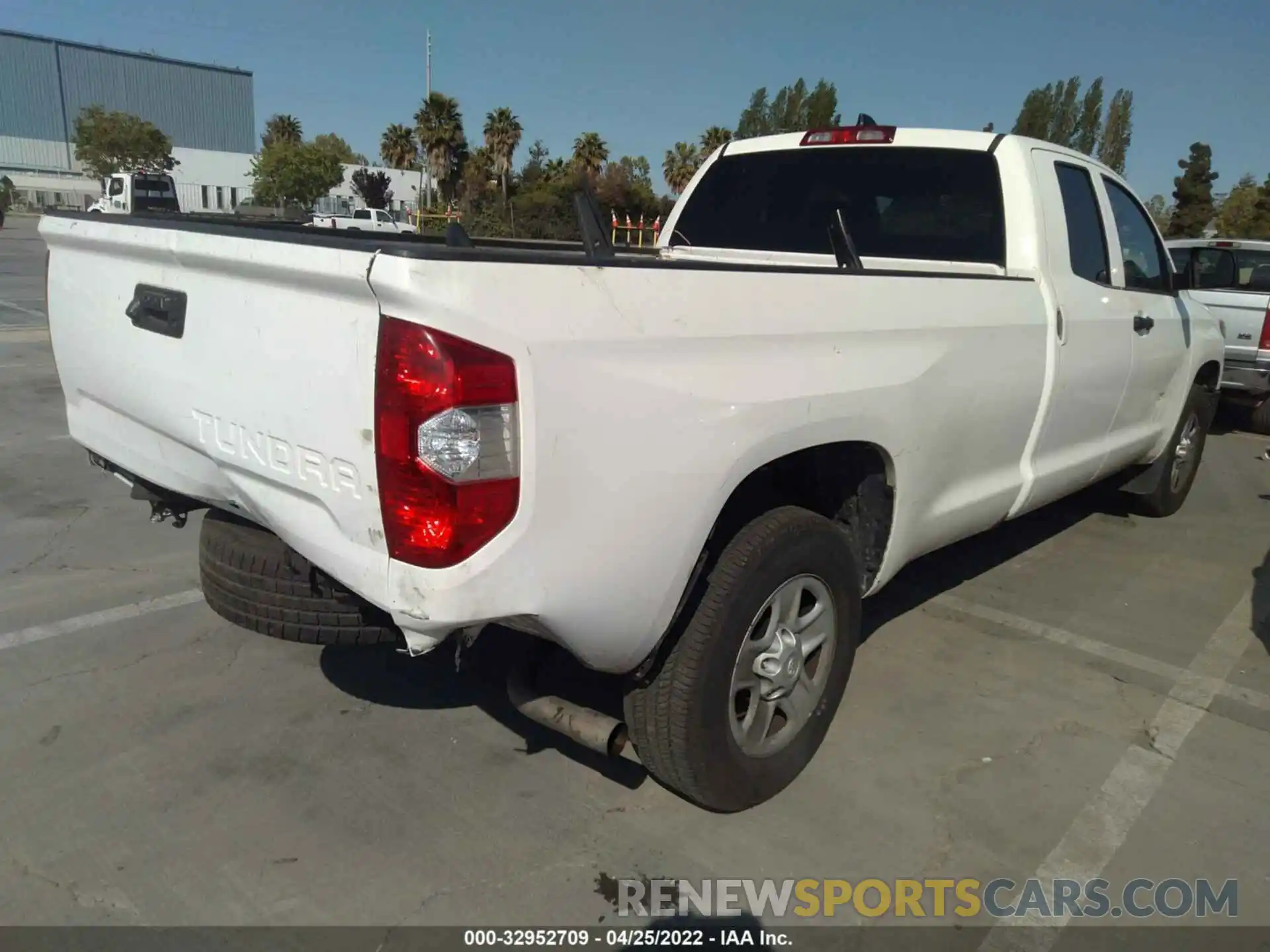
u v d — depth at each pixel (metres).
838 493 3.17
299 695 3.53
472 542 2.05
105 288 2.85
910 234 4.30
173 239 2.44
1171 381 5.42
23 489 5.89
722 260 4.60
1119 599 4.75
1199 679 3.91
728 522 2.79
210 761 3.10
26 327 12.63
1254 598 4.80
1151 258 5.17
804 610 2.99
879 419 2.92
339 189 65.44
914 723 3.48
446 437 1.97
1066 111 50.69
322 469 2.19
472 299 1.96
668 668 2.60
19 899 2.48
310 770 3.07
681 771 2.69
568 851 2.74
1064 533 5.79
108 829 2.76
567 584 2.22
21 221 47.38
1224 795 3.11
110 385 2.91
